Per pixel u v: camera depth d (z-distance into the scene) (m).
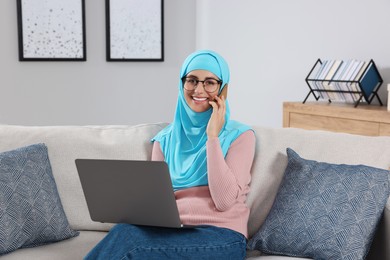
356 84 3.39
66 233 2.29
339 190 2.03
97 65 4.88
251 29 4.61
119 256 1.91
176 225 1.98
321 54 4.00
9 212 2.15
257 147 2.37
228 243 2.02
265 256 2.09
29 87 4.62
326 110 3.44
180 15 5.18
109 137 2.51
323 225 1.99
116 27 4.90
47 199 2.27
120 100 5.00
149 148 2.49
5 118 4.56
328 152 2.27
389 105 3.14
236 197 2.16
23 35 4.53
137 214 2.02
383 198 2.00
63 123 4.79
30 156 2.31
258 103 4.60
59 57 4.69
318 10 4.00
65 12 4.67
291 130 2.40
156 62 5.12
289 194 2.13
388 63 3.53
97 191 2.04
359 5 3.70
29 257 2.10
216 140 2.19
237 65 4.80
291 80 4.26
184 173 2.31
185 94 2.36
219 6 4.92
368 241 1.97
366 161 2.21
